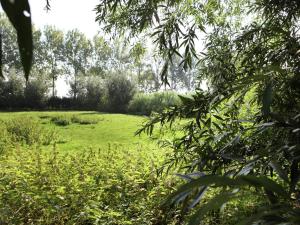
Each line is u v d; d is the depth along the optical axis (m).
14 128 15.54
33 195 4.66
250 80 1.00
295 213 0.49
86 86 37.09
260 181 0.52
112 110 33.66
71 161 6.43
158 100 28.28
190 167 1.82
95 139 14.73
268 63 2.08
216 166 1.71
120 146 10.57
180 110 2.10
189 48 2.49
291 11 2.19
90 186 4.93
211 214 2.96
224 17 3.39
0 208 4.23
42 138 14.10
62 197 4.46
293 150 0.95
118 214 4.18
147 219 4.30
